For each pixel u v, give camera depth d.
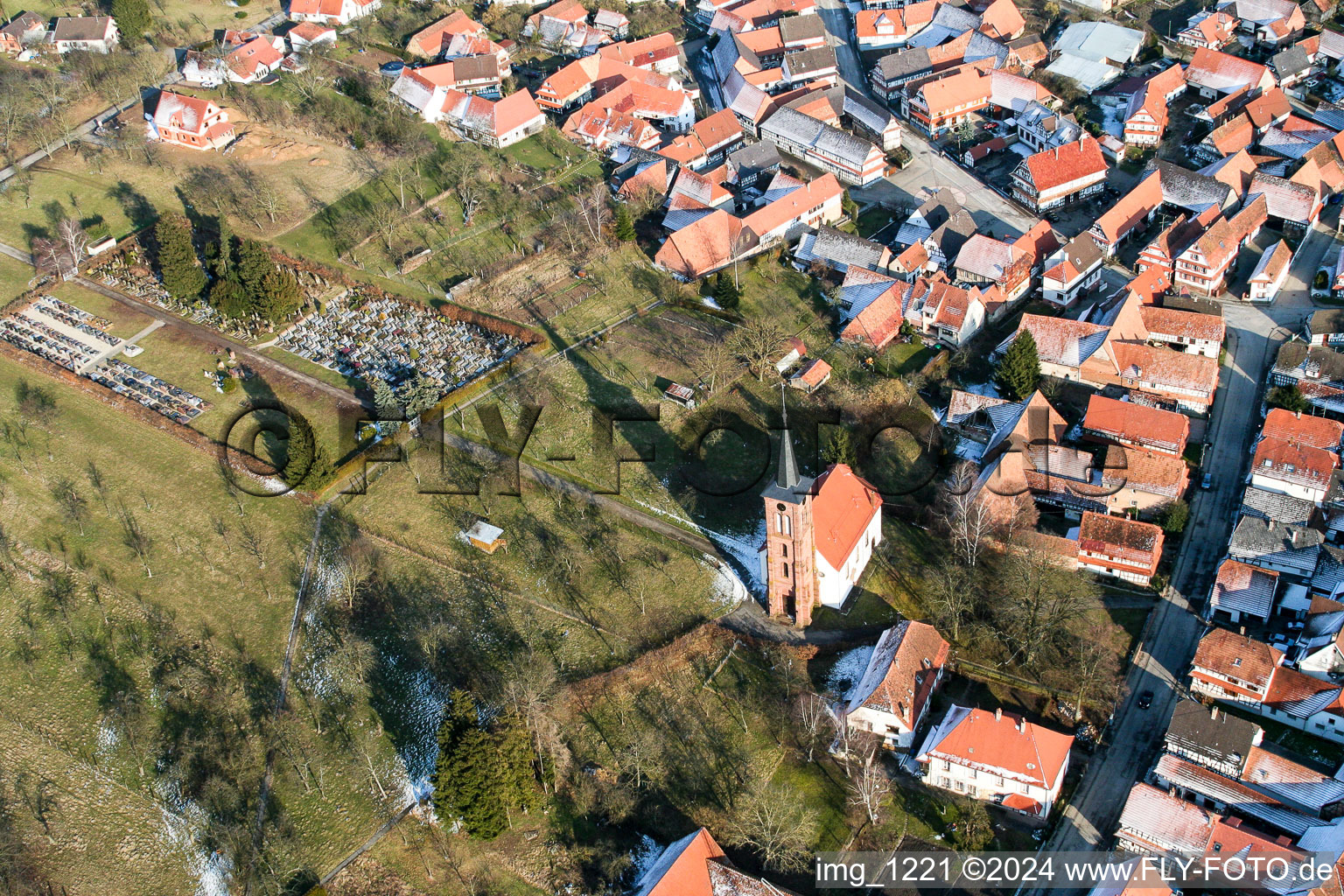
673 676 152.50
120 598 167.75
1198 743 140.50
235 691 155.38
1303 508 169.88
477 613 161.62
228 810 141.88
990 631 156.25
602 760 143.88
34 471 187.00
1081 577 166.75
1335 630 150.75
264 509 179.75
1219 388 196.75
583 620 159.88
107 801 145.25
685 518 174.75
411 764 145.50
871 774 139.50
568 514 175.75
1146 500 174.00
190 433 192.00
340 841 139.00
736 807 139.12
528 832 138.38
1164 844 132.50
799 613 157.25
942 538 171.75
